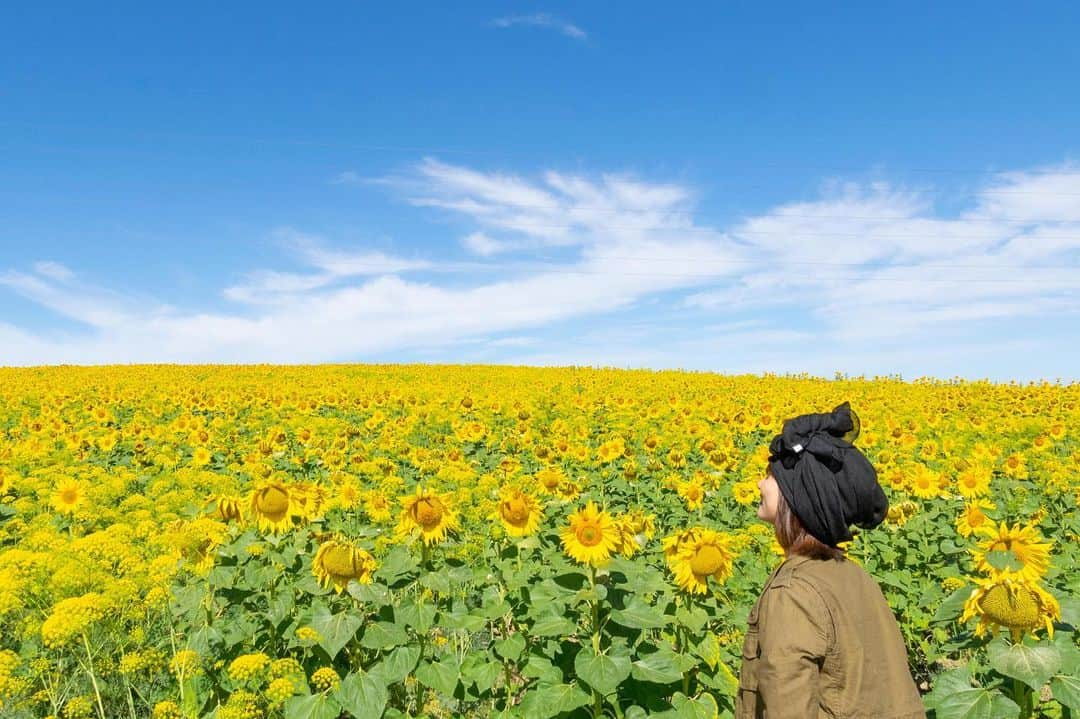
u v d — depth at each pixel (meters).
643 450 14.09
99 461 12.93
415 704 4.89
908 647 6.94
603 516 4.22
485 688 4.45
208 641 4.46
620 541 4.22
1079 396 23.56
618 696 4.30
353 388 27.38
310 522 5.60
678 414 18.44
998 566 3.75
